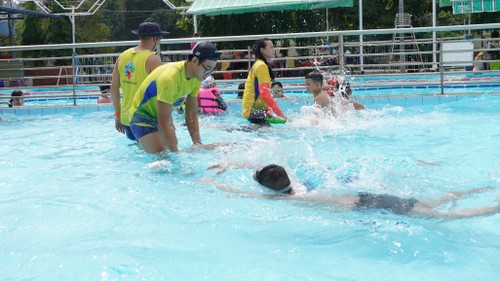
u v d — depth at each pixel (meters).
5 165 5.71
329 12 26.83
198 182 4.76
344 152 6.00
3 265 3.03
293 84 13.02
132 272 2.92
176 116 9.52
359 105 8.77
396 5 28.92
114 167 5.50
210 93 9.35
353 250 3.22
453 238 3.40
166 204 4.18
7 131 8.35
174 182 4.79
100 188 4.65
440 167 5.21
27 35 26.94
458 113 8.92
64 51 27.03
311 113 8.35
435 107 9.65
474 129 7.43
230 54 16.72
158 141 5.79
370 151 6.09
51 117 9.96
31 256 3.15
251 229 3.61
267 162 5.27
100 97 11.11
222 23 21.36
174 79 5.52
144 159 5.87
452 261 3.06
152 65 6.31
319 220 3.75
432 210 3.93
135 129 5.85
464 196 4.26
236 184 4.65
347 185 4.54
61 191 4.59
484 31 22.66
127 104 6.51
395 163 5.35
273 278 2.85
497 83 11.38
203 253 3.20
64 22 27.31
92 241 3.40
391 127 7.77
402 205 3.99
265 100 7.75
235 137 7.13
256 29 21.08
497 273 2.90
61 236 3.50
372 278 2.84
